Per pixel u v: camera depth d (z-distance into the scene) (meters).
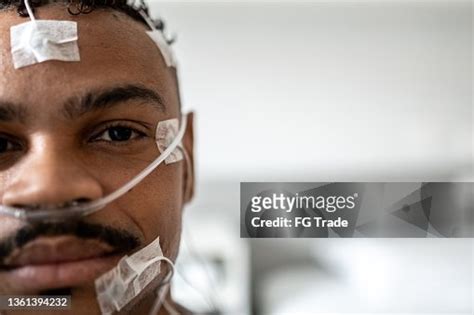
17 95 0.52
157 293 0.61
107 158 0.55
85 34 0.56
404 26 1.56
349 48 1.55
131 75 0.57
